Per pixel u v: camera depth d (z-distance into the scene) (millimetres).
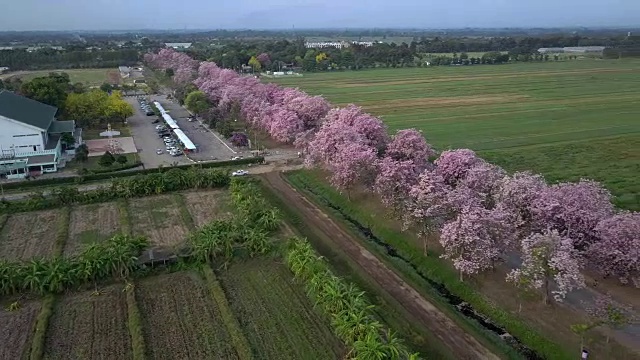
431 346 31672
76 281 38562
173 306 36375
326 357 30516
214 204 56500
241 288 38688
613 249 34250
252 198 53281
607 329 32562
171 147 77938
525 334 32969
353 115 68812
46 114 79750
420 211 41344
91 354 31062
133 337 32188
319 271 37031
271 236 47750
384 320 34219
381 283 39781
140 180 59688
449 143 79688
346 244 46938
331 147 59562
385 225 50125
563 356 30578
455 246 36906
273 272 41062
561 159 69562
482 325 34688
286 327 33594
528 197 39094
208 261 42312
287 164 72000
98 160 73062
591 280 38094
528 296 36250
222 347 31656
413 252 44594
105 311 35812
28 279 37500
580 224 36344
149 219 52250
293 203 57406
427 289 39188
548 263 32844
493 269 39406
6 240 46969
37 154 69125
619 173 62625
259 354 30875
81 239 47344
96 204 56688
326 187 61781
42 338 31984
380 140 65125
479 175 45938
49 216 53031
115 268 39594
